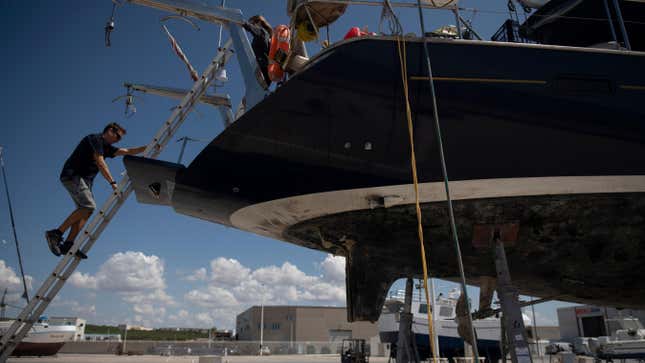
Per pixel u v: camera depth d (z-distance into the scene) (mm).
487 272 5324
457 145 4148
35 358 25797
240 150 4531
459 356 14789
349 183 4414
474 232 4625
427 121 4145
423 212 4574
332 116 4230
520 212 4551
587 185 4289
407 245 5020
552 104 4168
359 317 5129
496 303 7449
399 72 4121
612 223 4613
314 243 5832
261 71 5750
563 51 4281
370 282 5156
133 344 39250
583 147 4176
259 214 5324
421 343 14688
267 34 6137
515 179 4180
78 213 5289
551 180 4188
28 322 5070
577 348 20391
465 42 4191
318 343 41156
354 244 5207
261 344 38906
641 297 5770
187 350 37938
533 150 4152
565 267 5133
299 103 4234
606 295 5801
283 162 4484
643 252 4852
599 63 4301
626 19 6008
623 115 4207
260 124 4352
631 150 4188
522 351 3957
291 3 5156
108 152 5738
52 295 5230
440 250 4961
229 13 6145
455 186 4246
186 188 5109
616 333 11445
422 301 15219
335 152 4320
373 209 4664
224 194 5035
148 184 5453
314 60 4230
